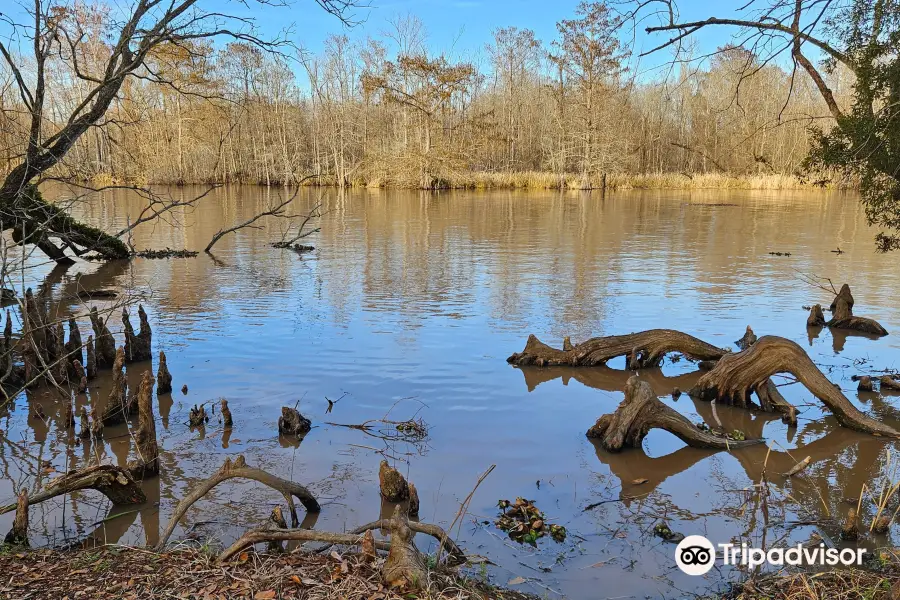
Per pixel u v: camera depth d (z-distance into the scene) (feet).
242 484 21.48
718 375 30.14
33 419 27.50
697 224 101.19
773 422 28.04
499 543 17.88
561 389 31.12
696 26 18.44
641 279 56.80
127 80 75.15
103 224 100.83
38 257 69.10
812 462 23.79
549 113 229.66
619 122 191.62
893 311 45.88
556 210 127.34
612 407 28.84
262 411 27.71
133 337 34.55
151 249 76.54
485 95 242.17
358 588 13.14
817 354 36.60
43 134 37.22
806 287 53.57
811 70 22.70
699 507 20.20
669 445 25.32
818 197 163.53
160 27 31.32
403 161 193.88
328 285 54.44
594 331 40.27
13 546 16.35
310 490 20.86
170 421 26.84
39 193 40.65
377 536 17.99
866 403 29.32
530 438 25.36
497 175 204.74
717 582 16.10
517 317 43.52
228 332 39.86
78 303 48.11
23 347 30.42
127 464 21.43
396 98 187.52
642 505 20.30
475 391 30.37
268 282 55.98
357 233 90.94
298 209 128.47
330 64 207.92
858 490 21.44
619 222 104.88
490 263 65.05
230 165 204.03
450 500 20.38
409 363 34.06
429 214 119.24
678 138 187.42
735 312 45.37
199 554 15.08
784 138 110.93
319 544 17.35
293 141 212.64
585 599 15.37
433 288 52.95
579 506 20.16
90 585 13.47
